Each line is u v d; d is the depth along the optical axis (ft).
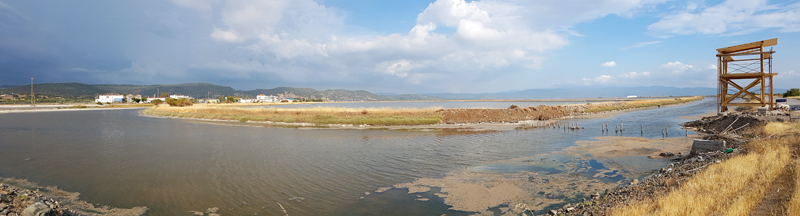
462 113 155.74
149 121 167.12
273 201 37.83
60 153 69.10
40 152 70.44
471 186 43.55
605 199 35.24
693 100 500.74
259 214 33.68
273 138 93.66
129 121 167.12
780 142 54.13
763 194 28.89
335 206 36.22
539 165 56.44
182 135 102.06
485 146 78.13
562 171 51.70
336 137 95.50
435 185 44.34
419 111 159.74
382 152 70.13
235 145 80.33
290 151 71.51
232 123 149.69
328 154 67.77
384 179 47.67
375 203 37.17
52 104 455.63
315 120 141.18
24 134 105.70
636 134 100.17
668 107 294.66
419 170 53.26
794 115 91.81
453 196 39.50
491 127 125.39
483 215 33.22
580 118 171.22
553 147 76.07
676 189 33.04
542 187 42.68
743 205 25.30
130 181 46.11
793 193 26.94
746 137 76.84
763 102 105.60
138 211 34.30
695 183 34.27
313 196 39.75
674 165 51.65
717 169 40.14
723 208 25.91
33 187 42.70
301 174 50.49
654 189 35.99
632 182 42.11
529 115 169.58
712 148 58.44
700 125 115.55
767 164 38.75
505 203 36.68
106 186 43.45
